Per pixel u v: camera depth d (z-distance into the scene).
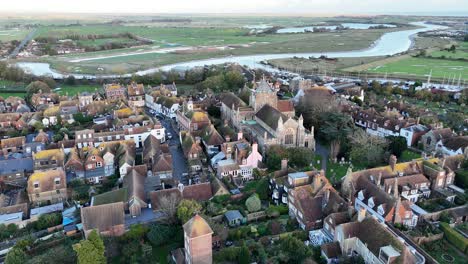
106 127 174.00
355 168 138.62
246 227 98.19
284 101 177.50
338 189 121.31
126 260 88.88
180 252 88.25
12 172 130.38
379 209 100.69
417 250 89.50
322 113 168.50
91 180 129.75
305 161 136.50
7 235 100.38
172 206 100.56
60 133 170.38
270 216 106.00
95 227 94.06
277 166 133.25
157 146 145.62
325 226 96.81
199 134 161.75
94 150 136.62
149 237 93.56
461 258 90.19
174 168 140.25
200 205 103.38
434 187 118.62
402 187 113.38
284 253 86.94
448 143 146.50
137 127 161.00
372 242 83.25
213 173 131.88
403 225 98.88
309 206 101.88
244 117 171.50
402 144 144.62
